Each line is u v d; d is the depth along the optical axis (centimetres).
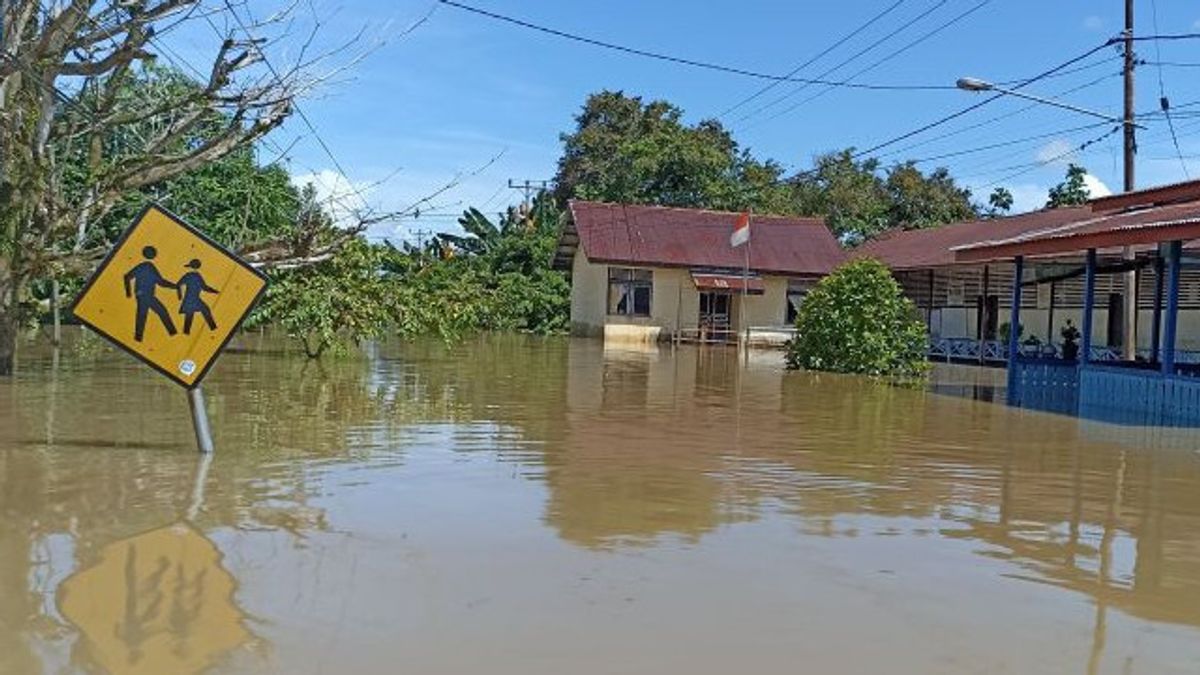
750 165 5191
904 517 675
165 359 796
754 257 3862
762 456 920
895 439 1086
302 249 1356
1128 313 2017
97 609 432
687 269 3750
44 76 1230
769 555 559
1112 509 728
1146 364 1827
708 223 4022
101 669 369
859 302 2141
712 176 4828
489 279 4175
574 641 414
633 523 622
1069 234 1582
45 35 1206
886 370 2130
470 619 435
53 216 1319
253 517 598
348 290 1880
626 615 448
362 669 377
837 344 2153
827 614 461
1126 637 445
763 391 1650
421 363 1955
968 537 624
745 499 712
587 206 3944
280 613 434
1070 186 4431
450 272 3569
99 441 840
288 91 1323
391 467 779
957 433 1166
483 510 641
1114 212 1927
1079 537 635
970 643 430
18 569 484
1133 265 1988
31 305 1484
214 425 963
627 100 5531
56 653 383
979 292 3341
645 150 4800
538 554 541
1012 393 1720
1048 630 451
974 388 1905
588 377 1786
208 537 551
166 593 455
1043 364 1748
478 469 786
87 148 1817
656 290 3766
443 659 389
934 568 546
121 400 1111
